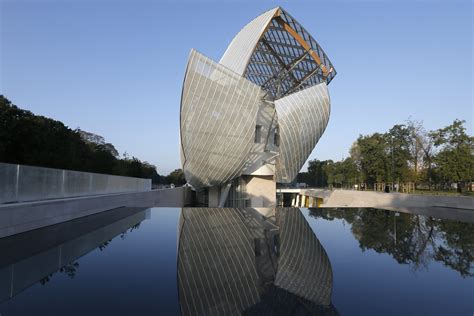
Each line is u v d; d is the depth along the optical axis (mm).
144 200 22984
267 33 32094
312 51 33594
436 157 36219
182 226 9828
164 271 4941
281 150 33594
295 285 4328
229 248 6621
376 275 4809
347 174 63750
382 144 47156
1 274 4824
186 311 3402
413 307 3549
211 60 23781
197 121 25031
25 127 32250
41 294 3941
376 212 14883
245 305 3572
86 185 19031
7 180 11453
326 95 34000
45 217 10336
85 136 81125
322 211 15180
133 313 3346
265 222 10805
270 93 40750
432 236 8297
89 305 3582
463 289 4180
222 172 29688
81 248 6664
